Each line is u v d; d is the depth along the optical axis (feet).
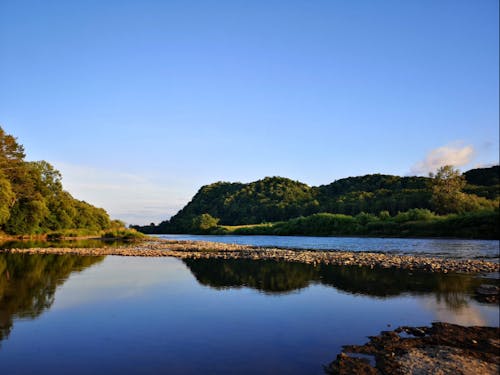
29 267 85.81
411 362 29.48
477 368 28.22
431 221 295.69
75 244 194.59
